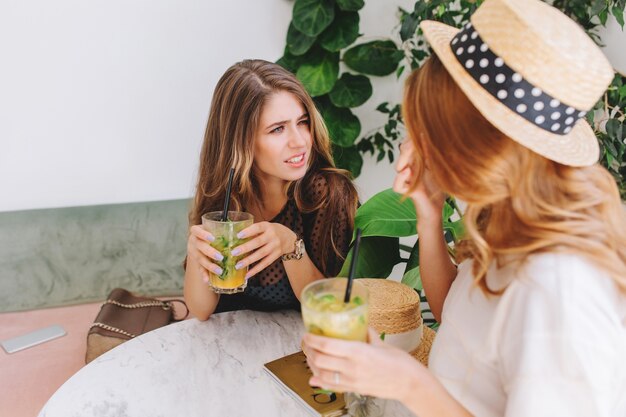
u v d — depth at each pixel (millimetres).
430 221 1105
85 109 2291
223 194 1621
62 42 2195
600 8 1990
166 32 2303
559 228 722
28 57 2178
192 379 1203
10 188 2291
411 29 2090
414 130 813
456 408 789
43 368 1853
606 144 2031
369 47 2523
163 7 2271
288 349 1318
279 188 1693
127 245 2334
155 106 2369
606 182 768
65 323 2150
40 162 2299
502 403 818
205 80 2408
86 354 1888
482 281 787
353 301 840
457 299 885
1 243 2184
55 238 2240
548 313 705
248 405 1117
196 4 2309
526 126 739
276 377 1177
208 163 1631
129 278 2355
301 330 1410
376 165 2785
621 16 2045
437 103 770
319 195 1673
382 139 2615
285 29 2461
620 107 2100
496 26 738
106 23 2223
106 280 2328
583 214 737
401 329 1175
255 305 1744
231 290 1305
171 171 2463
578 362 684
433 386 785
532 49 713
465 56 768
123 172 2404
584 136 856
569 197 747
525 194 740
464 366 852
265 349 1317
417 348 1232
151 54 2309
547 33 717
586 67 720
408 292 1242
